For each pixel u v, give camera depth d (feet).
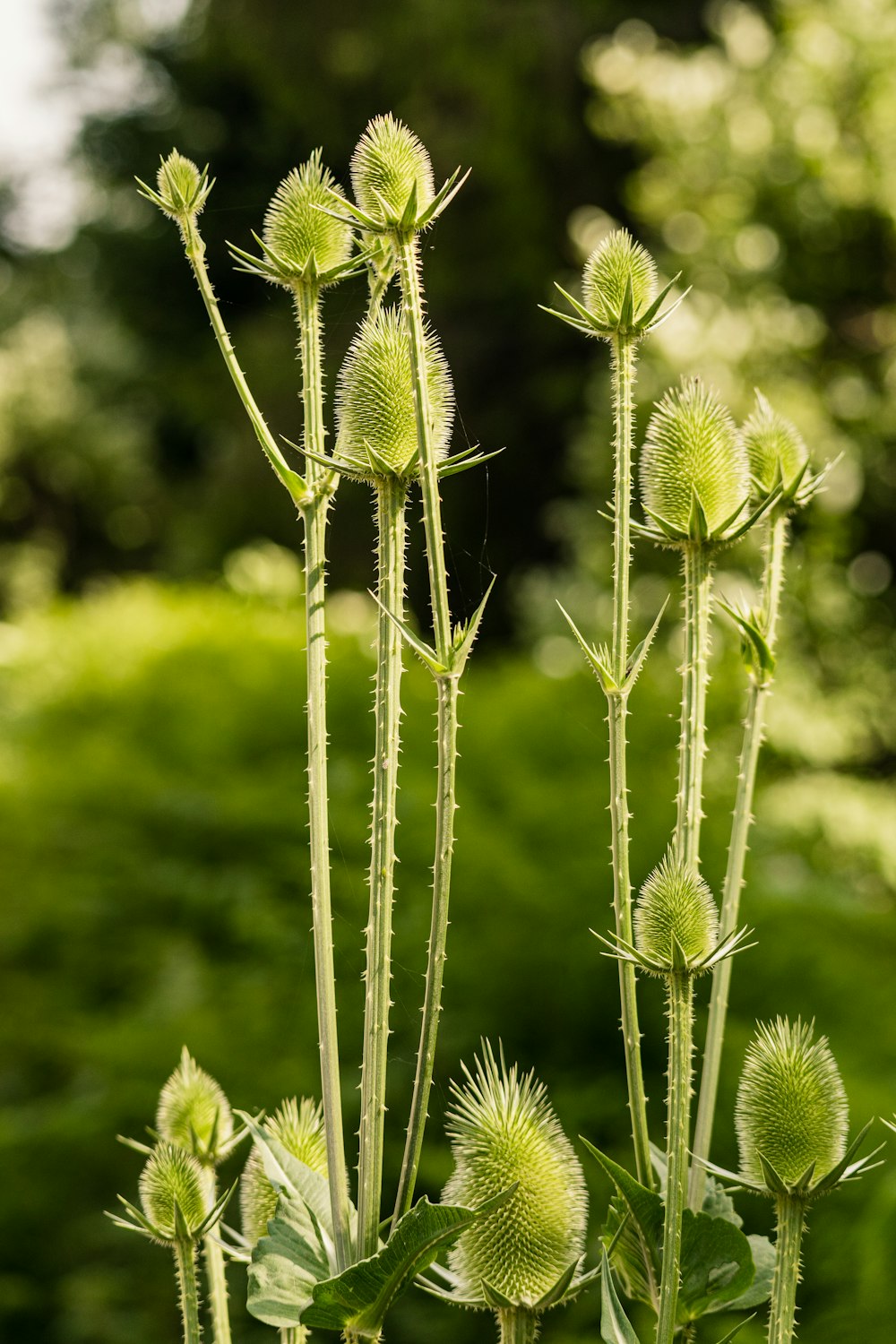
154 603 33.40
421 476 3.53
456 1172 3.60
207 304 4.01
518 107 46.80
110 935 18.29
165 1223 3.90
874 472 28.66
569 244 46.78
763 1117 3.53
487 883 15.16
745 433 4.66
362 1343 3.50
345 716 22.11
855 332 29.84
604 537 30.37
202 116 55.36
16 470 75.56
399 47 49.29
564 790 18.58
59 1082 16.87
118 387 75.56
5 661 29.71
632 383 3.94
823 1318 10.21
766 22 36.40
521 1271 3.48
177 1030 15.29
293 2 52.03
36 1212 14.49
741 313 27.68
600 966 13.91
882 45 28.81
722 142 29.48
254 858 19.51
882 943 16.07
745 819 4.32
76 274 75.56
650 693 22.00
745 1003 13.79
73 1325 13.65
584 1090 13.24
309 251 3.93
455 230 48.03
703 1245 3.79
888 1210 10.39
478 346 48.34
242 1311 12.61
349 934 15.93
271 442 3.83
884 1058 12.99
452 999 14.14
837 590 27.02
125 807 20.34
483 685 24.81
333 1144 3.55
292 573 35.14
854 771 27.61
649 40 34.24
